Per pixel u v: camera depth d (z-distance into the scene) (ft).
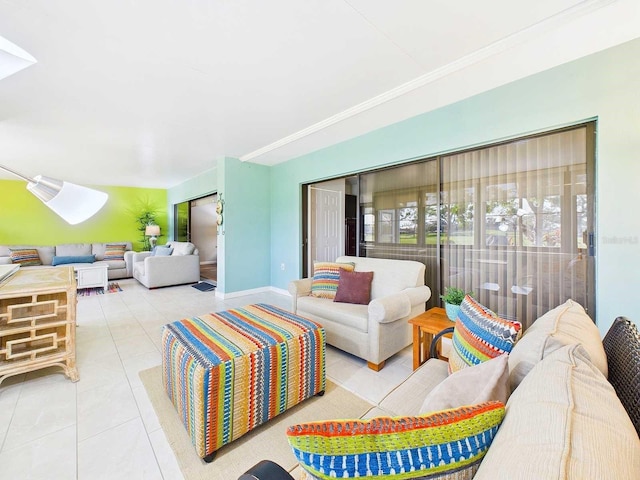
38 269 9.25
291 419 5.57
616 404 1.93
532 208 7.69
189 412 4.79
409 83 7.72
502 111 7.70
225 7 5.06
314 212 15.94
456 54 6.52
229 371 4.74
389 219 11.10
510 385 3.00
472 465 1.88
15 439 4.91
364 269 9.78
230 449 4.82
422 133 9.45
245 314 7.00
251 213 16.01
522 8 5.17
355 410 5.84
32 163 16.10
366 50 6.33
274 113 9.64
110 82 7.54
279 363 5.44
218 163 15.49
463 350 4.23
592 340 3.21
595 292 6.56
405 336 8.26
